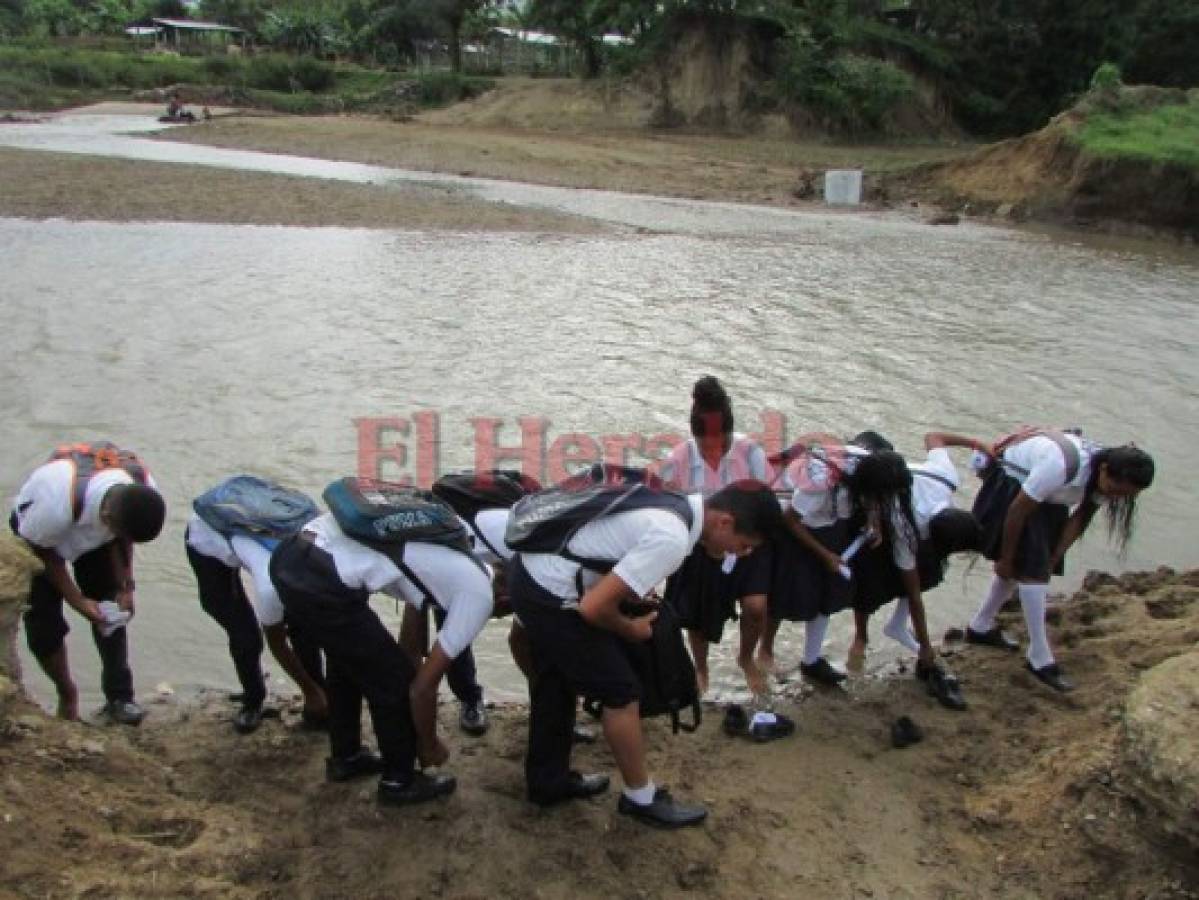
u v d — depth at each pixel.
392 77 72.19
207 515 4.87
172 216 21.19
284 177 27.78
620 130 47.25
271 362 11.38
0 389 10.08
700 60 48.06
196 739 5.10
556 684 4.30
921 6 50.81
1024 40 47.53
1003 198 27.95
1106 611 6.54
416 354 11.91
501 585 4.86
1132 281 18.92
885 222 25.98
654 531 3.93
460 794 4.61
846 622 6.66
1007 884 4.10
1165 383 12.03
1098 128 27.36
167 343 11.96
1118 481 5.36
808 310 15.12
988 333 14.19
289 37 85.38
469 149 37.66
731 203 28.42
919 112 47.62
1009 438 5.82
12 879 3.45
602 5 51.12
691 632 5.72
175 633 6.21
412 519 4.21
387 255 18.06
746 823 4.48
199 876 3.81
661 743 5.19
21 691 4.66
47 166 27.61
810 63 46.06
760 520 4.27
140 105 63.31
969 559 7.63
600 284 16.36
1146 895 3.86
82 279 15.12
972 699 5.63
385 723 4.35
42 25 87.06
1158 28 45.22
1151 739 3.88
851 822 4.53
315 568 4.21
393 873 4.08
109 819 4.02
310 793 4.61
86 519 4.71
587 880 4.07
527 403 10.39
